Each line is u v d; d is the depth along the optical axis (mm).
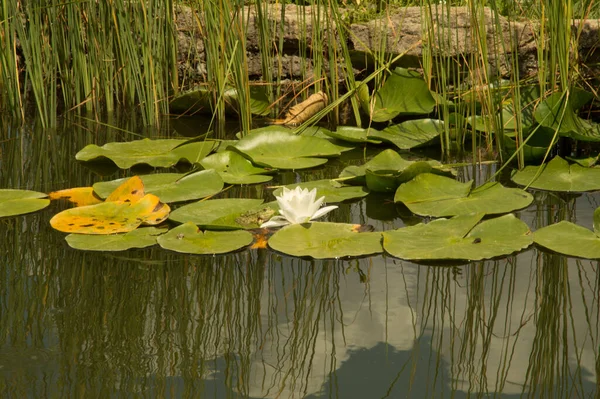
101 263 2086
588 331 1680
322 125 3947
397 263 2100
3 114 4207
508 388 1442
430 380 1472
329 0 3715
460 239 2150
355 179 2850
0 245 2217
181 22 4512
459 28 4102
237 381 1460
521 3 4246
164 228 2355
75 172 3070
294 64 4477
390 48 4266
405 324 1722
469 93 3627
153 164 3074
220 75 3850
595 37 3871
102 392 1409
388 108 3861
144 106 4227
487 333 1676
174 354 1570
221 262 2102
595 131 3143
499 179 2873
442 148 3400
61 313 1769
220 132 3803
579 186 2697
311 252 2117
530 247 2191
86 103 4312
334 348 1608
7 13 3922
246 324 1722
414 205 2504
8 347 1596
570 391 1432
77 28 4105
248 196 2732
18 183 2904
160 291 1904
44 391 1414
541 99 3141
